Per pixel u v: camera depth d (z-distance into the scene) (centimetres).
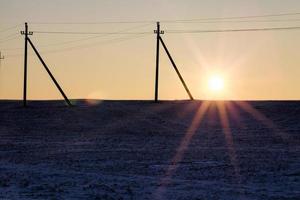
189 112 7656
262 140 5334
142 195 2470
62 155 4519
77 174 3325
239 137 5609
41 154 4625
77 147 5150
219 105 8119
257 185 2861
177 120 7144
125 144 5334
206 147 4909
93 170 3559
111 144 5359
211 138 5631
